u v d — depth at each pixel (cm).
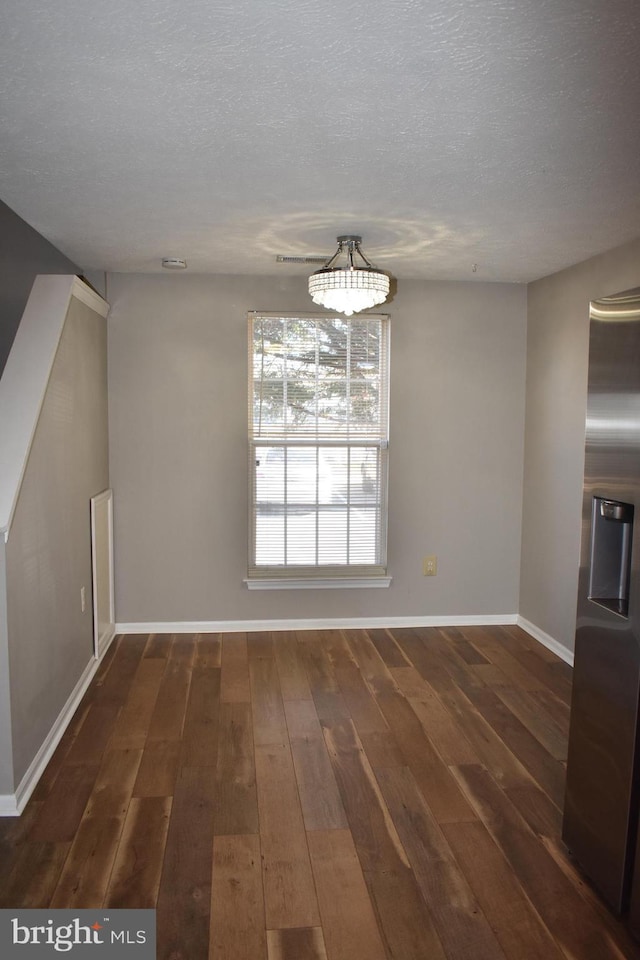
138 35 150
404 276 416
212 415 422
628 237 322
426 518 444
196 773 267
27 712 254
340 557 439
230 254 360
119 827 231
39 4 138
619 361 195
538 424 425
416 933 187
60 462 304
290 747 288
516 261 372
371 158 224
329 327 425
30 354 284
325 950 180
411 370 433
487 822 237
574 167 232
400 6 139
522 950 182
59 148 216
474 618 452
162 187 254
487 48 156
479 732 304
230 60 161
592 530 208
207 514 427
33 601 262
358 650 406
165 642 416
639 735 185
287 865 213
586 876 210
